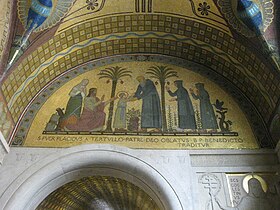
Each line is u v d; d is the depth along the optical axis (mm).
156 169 7102
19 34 7113
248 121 7980
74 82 8641
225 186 6996
